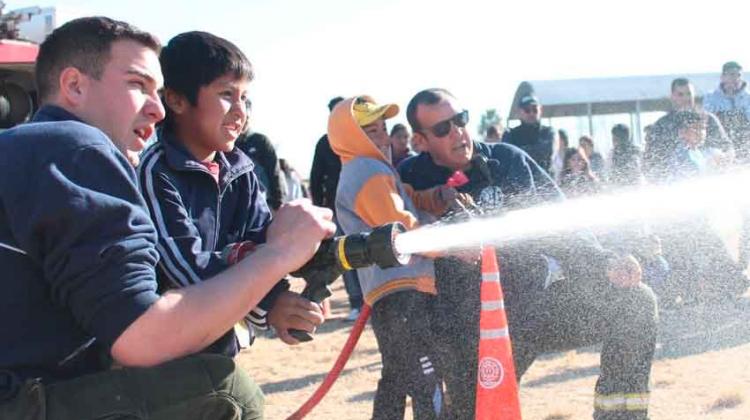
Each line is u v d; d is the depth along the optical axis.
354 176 3.78
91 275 2.03
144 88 2.37
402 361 3.75
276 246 2.29
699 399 4.94
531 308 3.73
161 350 2.06
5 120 5.79
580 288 3.70
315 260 2.53
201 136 2.77
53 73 2.34
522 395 5.33
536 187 4.12
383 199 3.68
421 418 3.74
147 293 2.06
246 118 2.87
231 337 2.67
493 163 4.10
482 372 3.20
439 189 3.88
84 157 2.11
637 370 3.64
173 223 2.56
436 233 3.08
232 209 2.85
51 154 2.10
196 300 2.11
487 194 4.01
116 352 2.06
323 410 5.41
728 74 8.55
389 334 3.74
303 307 2.62
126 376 2.26
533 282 3.74
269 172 7.75
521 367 3.83
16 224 2.09
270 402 5.71
